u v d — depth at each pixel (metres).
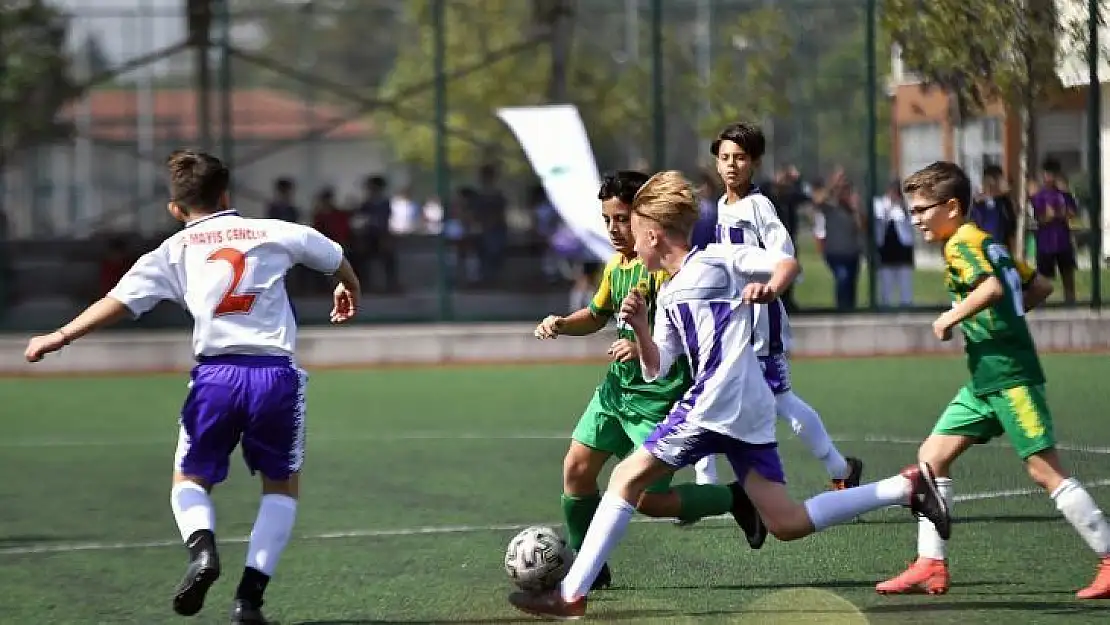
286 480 11.51
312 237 11.67
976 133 27.44
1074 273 28.62
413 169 76.88
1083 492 11.54
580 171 31.38
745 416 10.84
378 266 40.06
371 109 40.38
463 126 66.75
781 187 34.94
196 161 11.61
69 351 35.03
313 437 23.67
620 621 11.49
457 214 41.72
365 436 23.67
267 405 11.25
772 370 15.61
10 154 46.91
